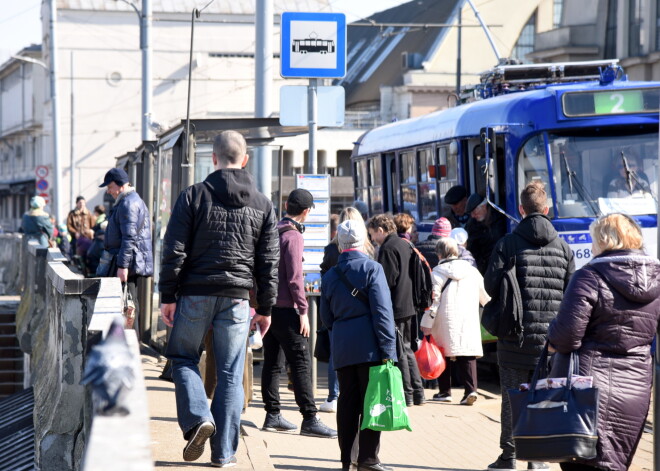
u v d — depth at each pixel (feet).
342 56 98.48
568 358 52.70
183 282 58.13
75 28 585.63
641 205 110.83
